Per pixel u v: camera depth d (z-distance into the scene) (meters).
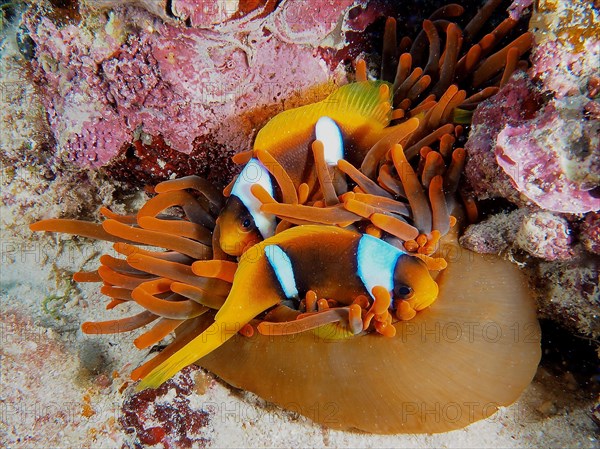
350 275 0.16
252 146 0.21
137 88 0.19
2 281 0.26
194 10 0.17
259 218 0.17
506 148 0.14
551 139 0.14
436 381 0.16
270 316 0.17
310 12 0.19
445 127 0.18
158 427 0.18
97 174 0.22
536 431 0.17
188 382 0.19
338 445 0.17
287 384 0.17
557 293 0.16
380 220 0.16
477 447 0.17
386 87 0.18
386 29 0.22
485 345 0.16
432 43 0.21
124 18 0.18
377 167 0.18
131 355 0.21
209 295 0.18
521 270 0.17
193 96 0.19
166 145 0.20
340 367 0.16
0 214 0.24
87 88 0.19
